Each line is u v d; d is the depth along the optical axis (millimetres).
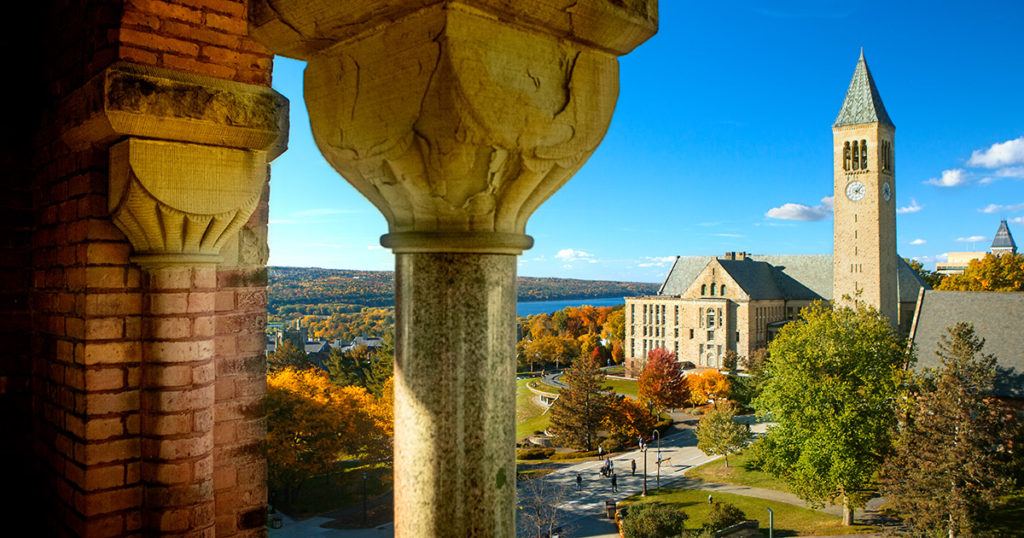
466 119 1590
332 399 36312
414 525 1819
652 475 43094
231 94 3396
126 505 3535
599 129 1911
